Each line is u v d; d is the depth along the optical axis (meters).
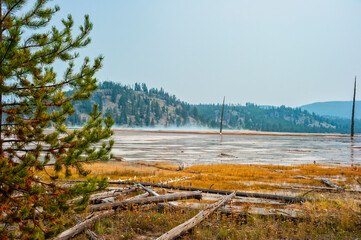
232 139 88.69
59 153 4.82
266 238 6.35
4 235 4.38
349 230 6.86
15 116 4.70
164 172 20.08
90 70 5.14
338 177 18.78
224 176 18.19
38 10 4.74
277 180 16.88
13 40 4.15
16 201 4.47
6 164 4.16
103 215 7.08
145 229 6.79
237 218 7.58
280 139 97.56
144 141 68.25
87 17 5.13
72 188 4.88
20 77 4.71
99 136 5.05
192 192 9.61
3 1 4.46
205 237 6.24
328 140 93.31
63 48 4.96
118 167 22.31
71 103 4.91
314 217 7.48
